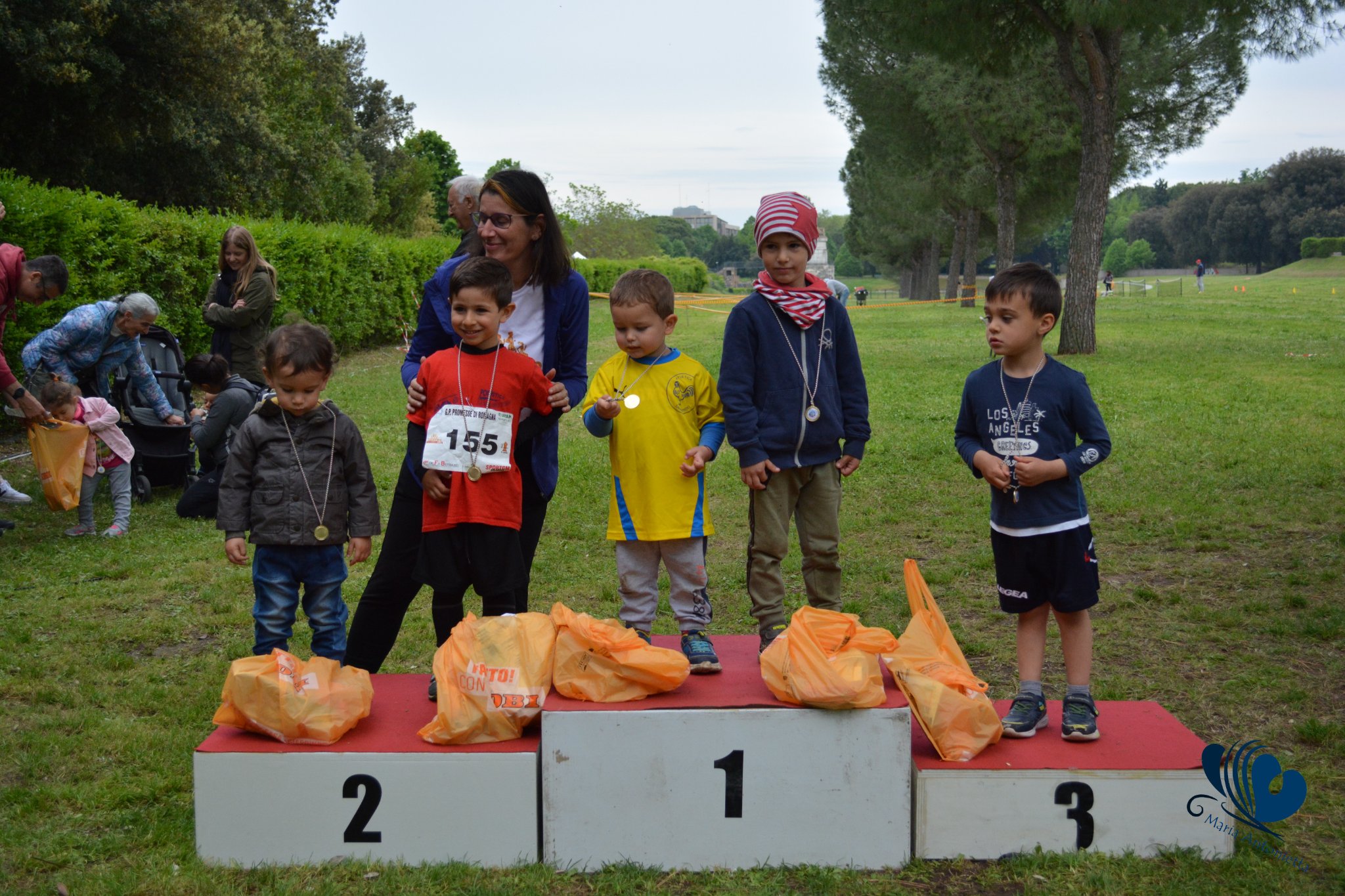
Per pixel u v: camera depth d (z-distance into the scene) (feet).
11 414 22.02
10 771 12.02
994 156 99.19
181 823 10.82
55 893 9.51
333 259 58.34
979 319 104.88
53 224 33.99
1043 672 15.40
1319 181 334.65
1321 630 16.39
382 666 15.60
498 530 10.98
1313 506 24.26
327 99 119.65
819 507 12.28
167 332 27.68
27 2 60.75
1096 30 57.77
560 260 11.84
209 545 21.98
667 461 11.39
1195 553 21.29
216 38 72.02
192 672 15.37
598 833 10.02
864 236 204.23
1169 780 10.19
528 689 10.22
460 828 10.05
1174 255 393.50
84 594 18.70
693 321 106.73
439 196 222.07
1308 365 53.16
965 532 23.54
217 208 86.38
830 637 10.72
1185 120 80.07
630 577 11.82
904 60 94.27
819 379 12.01
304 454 12.39
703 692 10.53
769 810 10.04
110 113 71.31
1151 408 39.73
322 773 9.97
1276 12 49.47
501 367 11.00
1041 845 10.23
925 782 10.16
